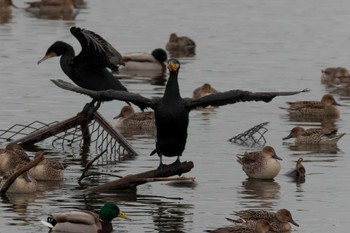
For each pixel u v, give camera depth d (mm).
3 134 31844
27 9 59406
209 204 25219
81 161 29609
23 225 23109
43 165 27281
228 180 27703
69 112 35219
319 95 40438
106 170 28531
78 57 29766
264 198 25906
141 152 30875
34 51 46438
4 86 39188
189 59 46781
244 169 28156
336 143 32688
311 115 36812
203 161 29656
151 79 43469
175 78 24406
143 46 49688
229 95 24344
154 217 24000
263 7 61281
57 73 42125
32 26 53250
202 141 32125
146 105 24500
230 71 43906
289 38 52094
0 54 45500
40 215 23953
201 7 60688
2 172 28469
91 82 29906
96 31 52625
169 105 24328
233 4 62094
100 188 26297
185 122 24500
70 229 22656
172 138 24719
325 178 28062
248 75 43125
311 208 25062
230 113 36625
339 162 30047
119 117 34875
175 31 53344
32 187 25953
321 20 57406
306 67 45375
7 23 54125
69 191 26297
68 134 31266
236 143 32062
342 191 26656
